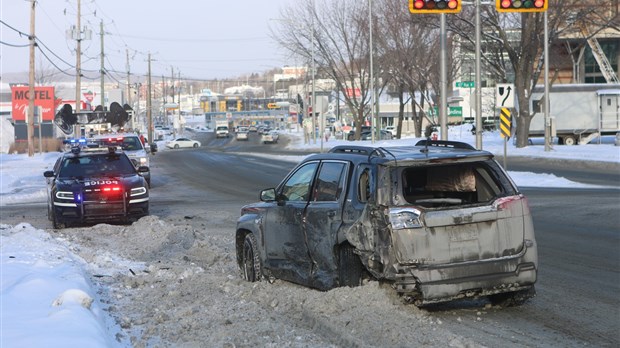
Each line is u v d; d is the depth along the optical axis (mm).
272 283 11047
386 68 63750
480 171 9195
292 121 158500
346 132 75938
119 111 51156
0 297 8820
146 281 11469
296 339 7926
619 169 39531
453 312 9070
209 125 194875
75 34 65750
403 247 8375
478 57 29641
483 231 8602
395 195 8547
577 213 19469
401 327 7996
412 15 47406
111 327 8492
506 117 30547
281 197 10648
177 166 53719
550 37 49531
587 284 10727
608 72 72312
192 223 20547
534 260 8852
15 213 25047
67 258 12891
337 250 9367
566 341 7754
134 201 19859
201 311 9328
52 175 21188
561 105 57719
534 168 41562
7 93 144500
